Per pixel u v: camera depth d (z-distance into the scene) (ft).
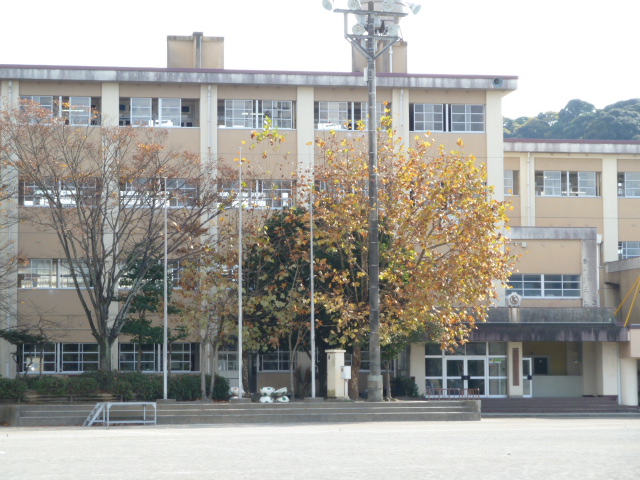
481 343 166.61
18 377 127.44
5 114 135.33
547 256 175.52
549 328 160.76
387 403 112.37
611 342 167.02
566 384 176.65
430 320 133.08
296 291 133.18
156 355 161.27
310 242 126.31
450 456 47.26
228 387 136.77
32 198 154.10
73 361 159.22
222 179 141.90
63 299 158.61
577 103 399.85
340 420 106.93
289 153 155.43
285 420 106.01
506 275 129.59
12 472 40.98
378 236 129.18
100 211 132.77
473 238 126.72
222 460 46.09
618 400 166.09
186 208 140.36
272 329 138.51
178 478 37.76
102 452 52.42
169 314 139.54
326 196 133.08
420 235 128.06
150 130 144.25
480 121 176.24
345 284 132.26
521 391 165.17
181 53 177.06
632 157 207.92
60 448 56.24
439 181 131.54
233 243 135.23
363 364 168.86
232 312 131.75
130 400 126.93
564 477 36.73
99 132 157.17
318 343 145.38
